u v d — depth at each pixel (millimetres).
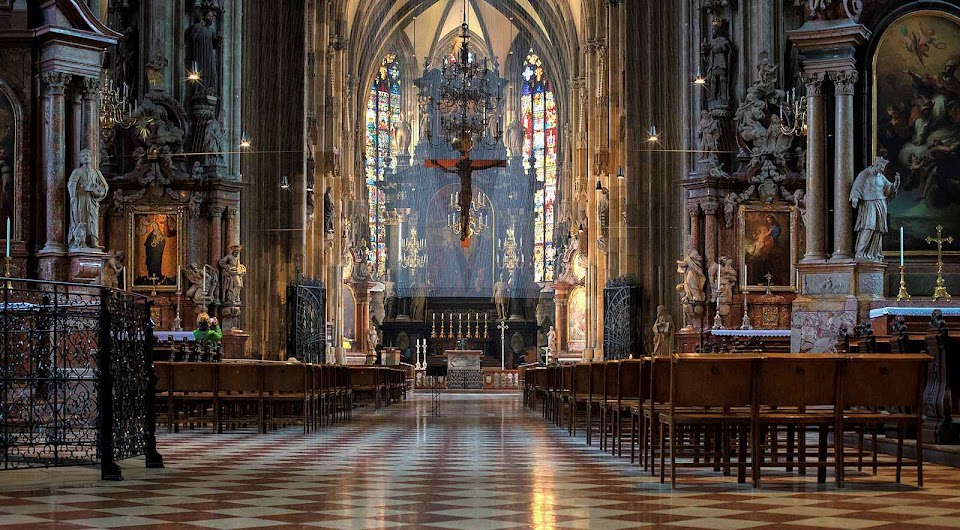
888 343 16359
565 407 23344
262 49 41344
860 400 11203
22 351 14906
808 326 22406
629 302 37531
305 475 12258
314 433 20438
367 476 12141
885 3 23125
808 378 11062
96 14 23016
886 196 22156
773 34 30750
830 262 22391
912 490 10773
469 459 14539
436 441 18234
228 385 20344
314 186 46250
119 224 32438
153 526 8234
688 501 9820
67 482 11461
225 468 13125
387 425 23578
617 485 11203
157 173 32438
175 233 32500
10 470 12469
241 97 36062
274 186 41406
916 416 11164
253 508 9297
